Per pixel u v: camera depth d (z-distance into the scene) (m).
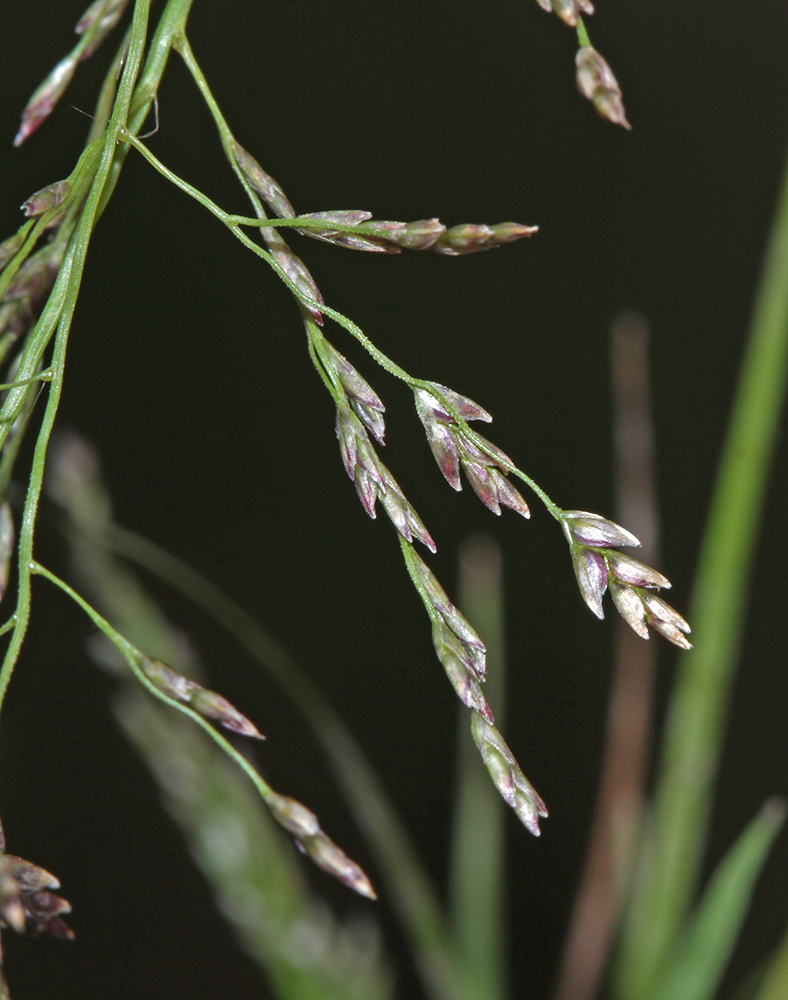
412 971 0.28
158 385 0.31
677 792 0.17
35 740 0.30
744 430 0.16
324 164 0.31
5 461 0.15
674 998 0.17
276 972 0.18
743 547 0.17
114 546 0.18
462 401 0.14
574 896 0.30
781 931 0.31
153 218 0.30
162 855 0.31
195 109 0.28
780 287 0.16
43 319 0.14
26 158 0.22
